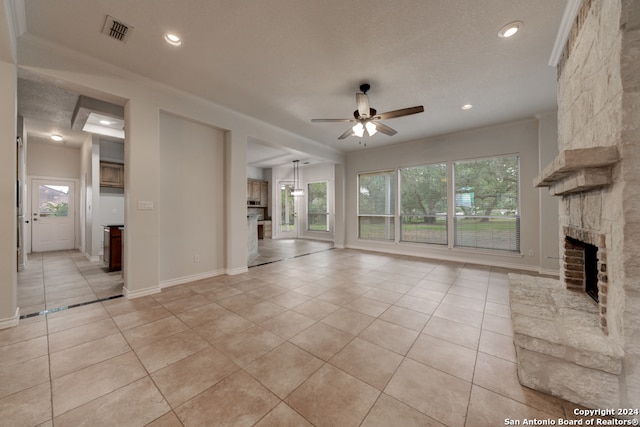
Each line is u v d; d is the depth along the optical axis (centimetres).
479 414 134
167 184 345
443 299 298
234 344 201
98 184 520
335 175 695
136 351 190
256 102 364
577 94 194
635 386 128
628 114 128
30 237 591
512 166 454
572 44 204
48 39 230
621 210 131
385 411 136
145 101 303
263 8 195
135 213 298
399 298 302
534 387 151
